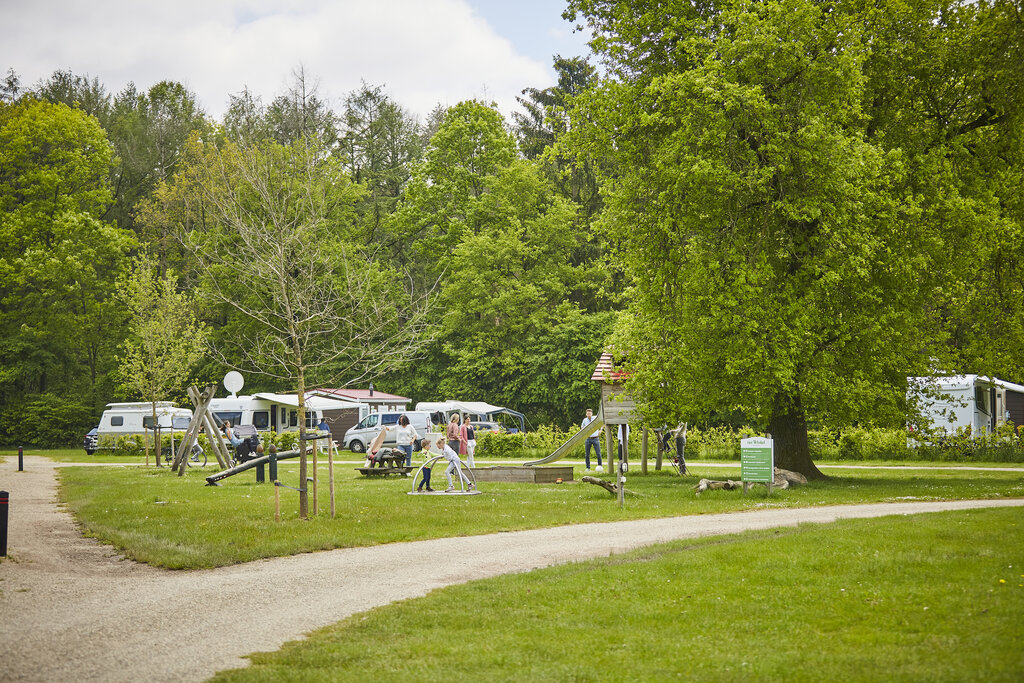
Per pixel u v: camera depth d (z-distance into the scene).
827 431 35.78
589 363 52.59
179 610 8.98
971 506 16.50
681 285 22.45
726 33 21.77
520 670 6.81
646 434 28.53
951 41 22.38
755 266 21.12
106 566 11.47
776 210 21.67
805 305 21.11
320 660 7.14
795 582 9.47
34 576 10.74
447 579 10.45
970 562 9.99
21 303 58.34
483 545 13.02
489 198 57.28
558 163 58.56
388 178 65.62
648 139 22.78
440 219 58.38
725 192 20.83
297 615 8.77
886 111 23.02
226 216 20.19
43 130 57.38
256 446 30.31
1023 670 6.26
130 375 34.69
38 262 55.00
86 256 56.62
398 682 6.53
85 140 58.81
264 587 10.09
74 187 59.12
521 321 54.94
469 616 8.48
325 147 58.91
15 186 59.22
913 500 18.12
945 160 22.25
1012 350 23.39
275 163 39.88
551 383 53.75
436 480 24.41
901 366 22.58
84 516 15.97
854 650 7.00
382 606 9.09
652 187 22.47
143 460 38.94
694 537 13.04
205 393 28.80
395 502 18.41
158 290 39.66
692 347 21.88
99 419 59.66
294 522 15.08
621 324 27.03
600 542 12.98
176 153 65.81
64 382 61.00
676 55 22.78
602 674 6.67
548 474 24.59
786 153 20.61
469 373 55.62
